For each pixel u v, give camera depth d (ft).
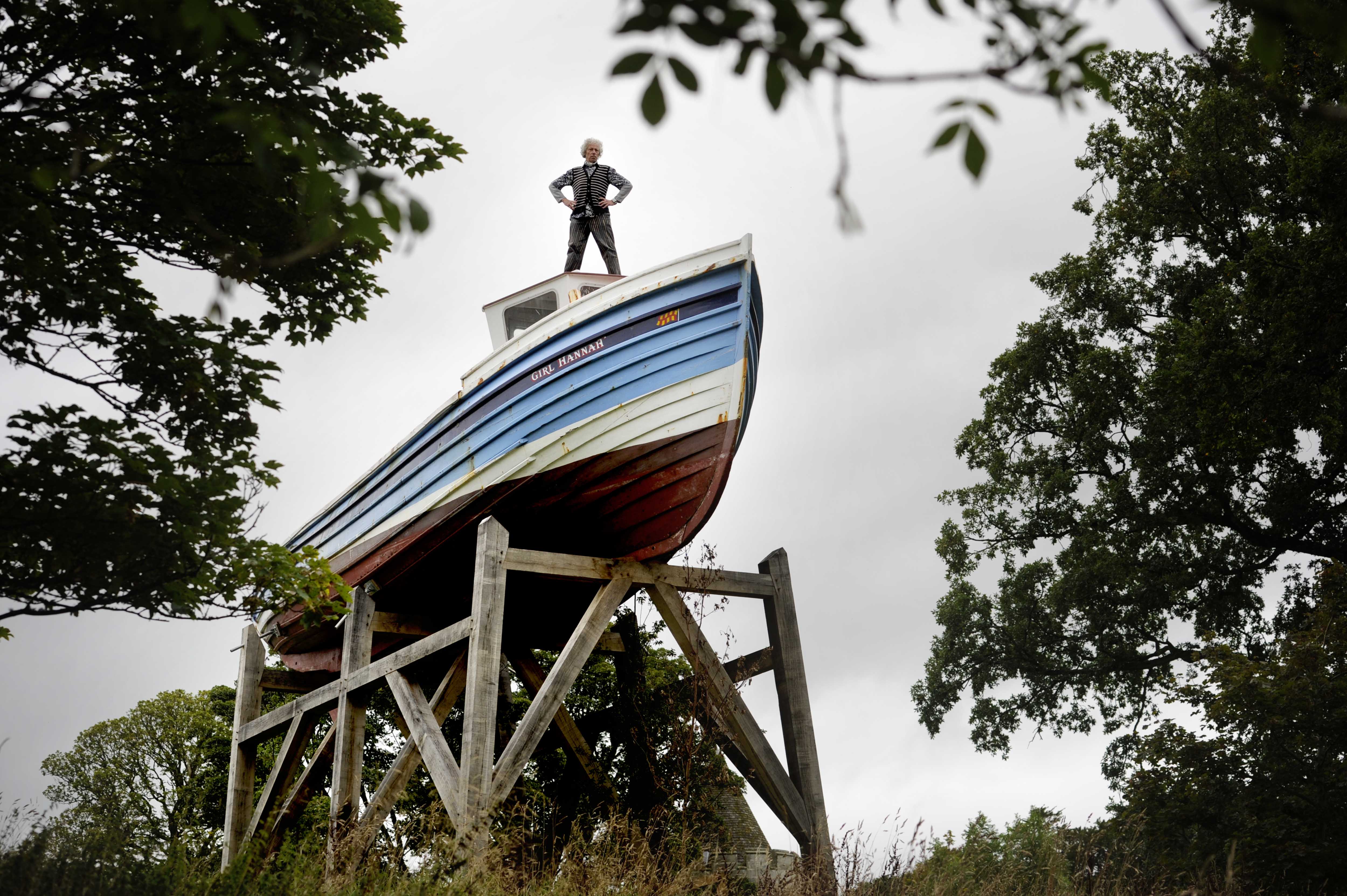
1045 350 71.15
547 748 49.44
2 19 25.11
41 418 25.39
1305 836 39.81
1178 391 55.16
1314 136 52.90
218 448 29.89
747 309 35.14
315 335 31.71
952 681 73.82
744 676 41.14
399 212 10.05
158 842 27.14
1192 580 67.51
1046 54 9.04
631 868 31.32
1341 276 49.49
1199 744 44.29
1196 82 66.08
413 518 42.50
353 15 28.37
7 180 24.53
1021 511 73.87
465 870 28.07
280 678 55.06
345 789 40.93
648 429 36.35
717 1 8.26
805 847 38.24
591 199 43.68
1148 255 69.46
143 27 24.06
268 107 13.25
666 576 39.01
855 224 8.04
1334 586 53.21
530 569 36.63
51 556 25.77
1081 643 72.59
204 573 28.14
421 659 38.63
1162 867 37.55
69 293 26.53
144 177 27.35
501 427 38.88
